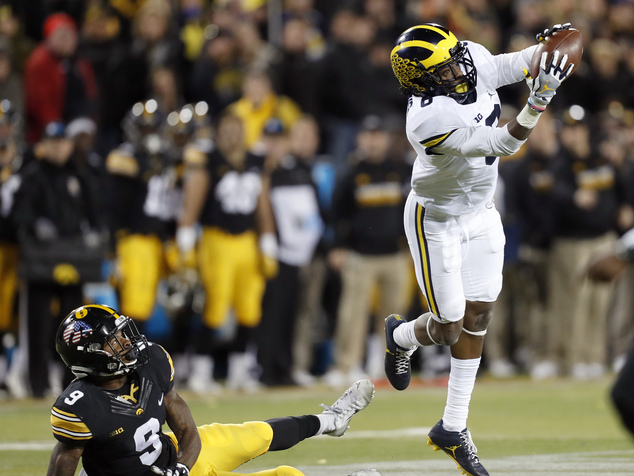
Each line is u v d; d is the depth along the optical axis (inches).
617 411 516.1
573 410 1130.0
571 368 1547.7
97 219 1272.1
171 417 568.4
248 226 1347.2
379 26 1736.0
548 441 879.1
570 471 703.7
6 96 1435.8
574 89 1758.1
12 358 1294.3
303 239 1425.9
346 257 1460.4
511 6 1955.0
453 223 673.6
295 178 1429.6
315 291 1472.7
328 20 1845.5
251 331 1379.2
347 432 946.7
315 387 1416.1
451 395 696.4
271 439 619.2
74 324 535.5
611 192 1517.0
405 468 733.3
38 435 917.8
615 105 1689.2
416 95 629.6
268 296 1413.6
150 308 1316.4
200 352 1348.4
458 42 627.5
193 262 1316.4
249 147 1482.5
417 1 1828.2
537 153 1535.4
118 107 1517.0
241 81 1576.0
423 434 931.3
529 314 1612.9
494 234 687.1
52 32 1412.4
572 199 1497.3
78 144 1252.5
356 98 1620.3
